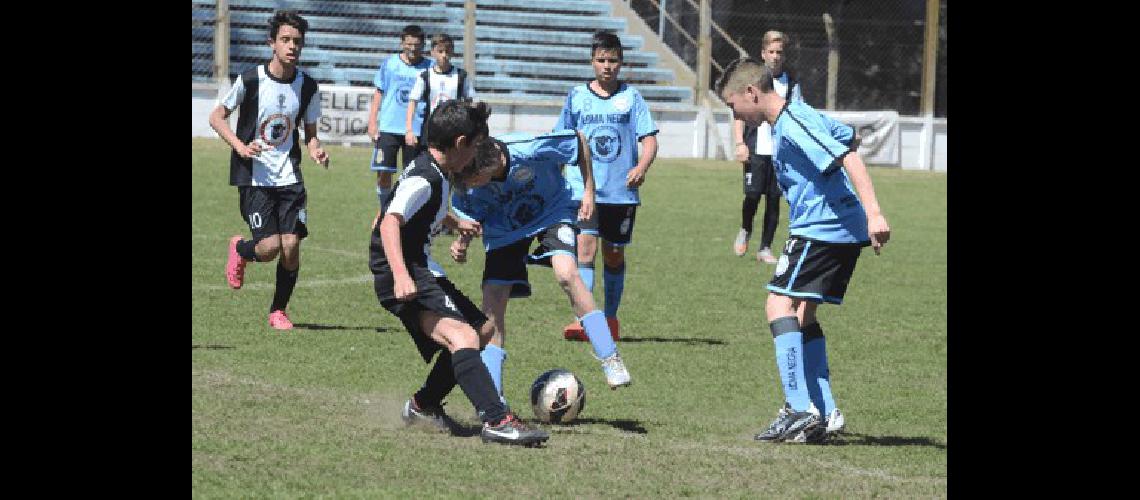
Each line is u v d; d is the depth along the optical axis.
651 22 86.00
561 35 79.50
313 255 34.97
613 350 18.25
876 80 86.44
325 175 54.31
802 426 16.92
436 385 16.83
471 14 70.12
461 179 16.94
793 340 17.03
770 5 85.06
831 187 17.03
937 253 40.34
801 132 16.81
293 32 24.30
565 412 17.66
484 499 13.67
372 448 15.75
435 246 38.16
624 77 77.69
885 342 25.39
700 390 20.41
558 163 18.83
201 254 33.97
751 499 14.04
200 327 24.25
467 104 16.12
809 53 85.38
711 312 28.61
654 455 15.86
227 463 14.88
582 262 24.34
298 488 13.91
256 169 24.31
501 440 16.08
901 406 19.72
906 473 15.47
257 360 21.38
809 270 17.06
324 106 64.69
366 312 26.94
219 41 66.75
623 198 25.03
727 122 71.69
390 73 40.88
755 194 37.34
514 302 28.80
